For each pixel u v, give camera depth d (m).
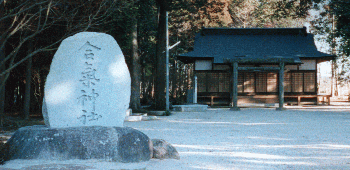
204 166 6.12
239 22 43.62
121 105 7.19
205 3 23.89
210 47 29.78
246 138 9.97
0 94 12.76
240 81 28.70
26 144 6.04
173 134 10.97
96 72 7.02
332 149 7.96
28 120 14.78
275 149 8.02
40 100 20.16
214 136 10.45
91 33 7.04
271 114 19.80
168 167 5.96
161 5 23.06
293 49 29.19
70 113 6.79
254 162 6.51
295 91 28.64
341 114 19.20
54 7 12.07
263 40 30.61
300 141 9.30
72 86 6.84
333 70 37.94
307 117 17.39
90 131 6.23
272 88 28.66
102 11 14.09
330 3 24.53
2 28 12.28
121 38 16.77
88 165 5.61
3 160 5.91
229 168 5.96
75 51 6.90
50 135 6.07
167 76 21.64
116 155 6.10
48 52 16.62
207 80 28.84
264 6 40.06
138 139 6.41
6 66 17.09
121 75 7.24
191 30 33.44
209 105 29.09
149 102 35.28
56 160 5.91
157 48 23.64
